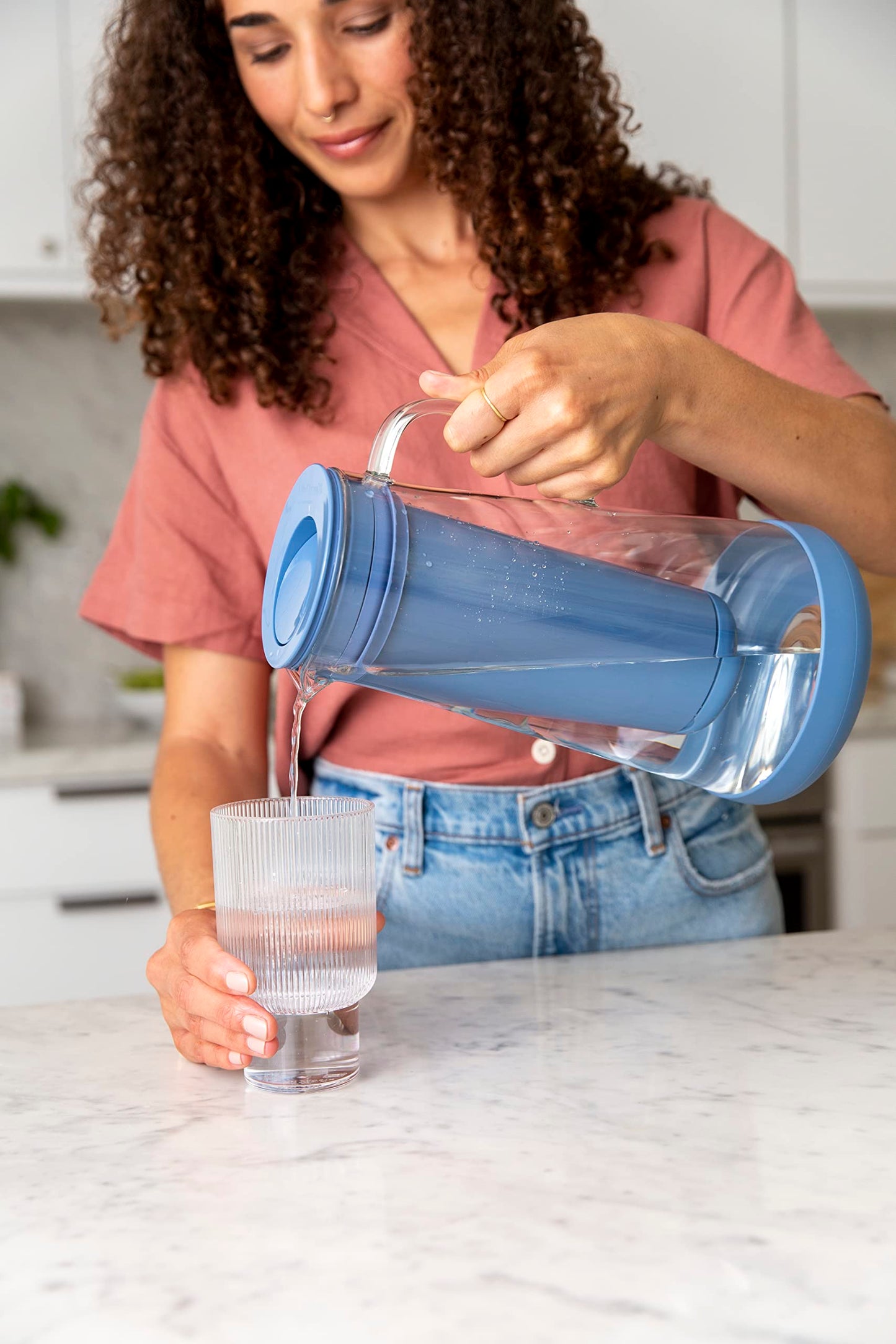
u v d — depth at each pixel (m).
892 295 2.45
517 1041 0.76
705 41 2.30
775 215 2.37
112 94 1.14
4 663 2.59
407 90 0.97
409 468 1.03
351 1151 0.61
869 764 2.26
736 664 0.71
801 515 0.84
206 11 1.06
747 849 1.09
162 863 0.96
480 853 1.02
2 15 2.14
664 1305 0.47
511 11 1.00
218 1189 0.58
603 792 1.03
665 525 0.73
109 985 2.09
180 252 1.07
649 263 1.07
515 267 1.03
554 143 1.02
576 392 0.66
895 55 2.38
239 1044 0.69
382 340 1.06
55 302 2.53
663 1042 0.75
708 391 0.74
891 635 2.53
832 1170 0.57
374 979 0.71
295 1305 0.48
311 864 0.68
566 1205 0.54
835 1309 0.46
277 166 1.08
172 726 1.11
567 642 0.66
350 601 0.62
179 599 1.09
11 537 2.58
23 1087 0.72
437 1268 0.50
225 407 1.08
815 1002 0.81
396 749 1.04
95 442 2.61
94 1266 0.51
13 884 2.06
